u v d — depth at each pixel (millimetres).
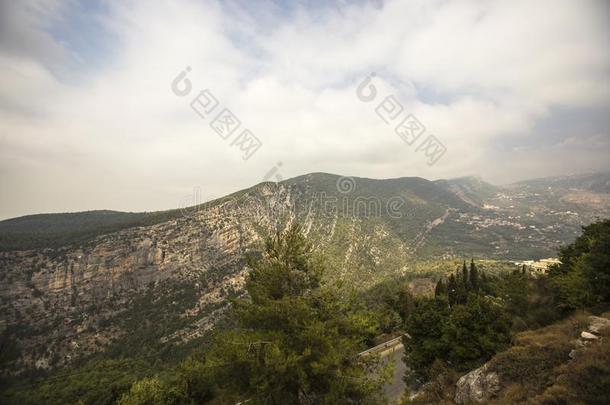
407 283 93312
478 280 58562
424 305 28250
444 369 22094
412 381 26609
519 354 15797
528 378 14266
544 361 14648
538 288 27062
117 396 40062
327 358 12742
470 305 24047
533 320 23766
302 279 15945
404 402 17438
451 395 18562
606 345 13117
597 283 22125
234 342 13477
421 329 26141
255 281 15992
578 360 13227
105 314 101312
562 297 24188
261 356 12914
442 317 25469
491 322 22406
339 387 12750
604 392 11102
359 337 15289
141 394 33156
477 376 16578
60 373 64438
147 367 70000
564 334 16328
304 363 13203
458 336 22516
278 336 13453
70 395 49406
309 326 13461
